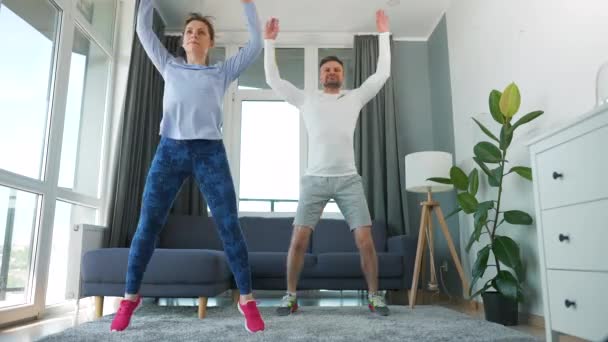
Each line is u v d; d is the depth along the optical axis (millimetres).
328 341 1641
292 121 4398
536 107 2447
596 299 1297
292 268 2393
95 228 2926
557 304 1504
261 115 4398
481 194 3152
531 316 2396
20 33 2518
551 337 1538
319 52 4539
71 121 3125
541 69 2400
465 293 2914
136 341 1638
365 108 4180
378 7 4004
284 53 4555
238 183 4219
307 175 2404
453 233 3746
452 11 3838
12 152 2434
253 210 4211
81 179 3266
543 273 1589
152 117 3826
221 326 1950
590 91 1992
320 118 2414
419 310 2625
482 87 3182
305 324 2012
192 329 1875
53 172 2719
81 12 3223
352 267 3045
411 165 3195
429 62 4461
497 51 2941
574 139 1408
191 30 1946
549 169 1558
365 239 2342
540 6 2410
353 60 4324
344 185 2363
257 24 1890
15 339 1889
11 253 2396
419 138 4328
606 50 1892
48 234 2648
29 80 2590
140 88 3646
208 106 1770
